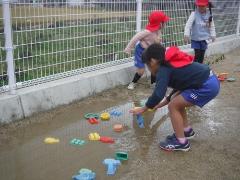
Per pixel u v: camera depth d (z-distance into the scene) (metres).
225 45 4.57
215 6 4.51
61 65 2.62
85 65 2.81
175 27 3.62
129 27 3.10
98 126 2.28
